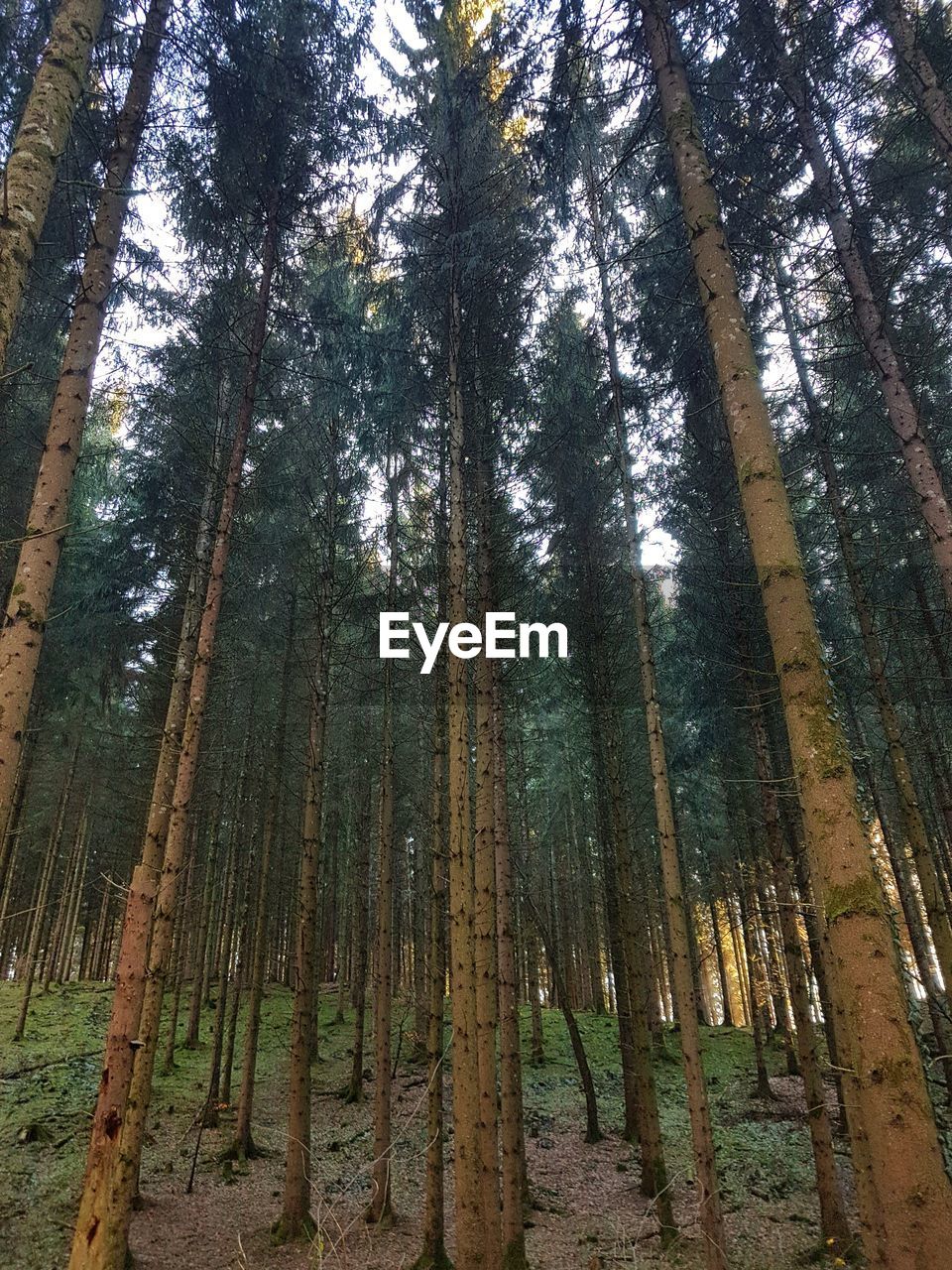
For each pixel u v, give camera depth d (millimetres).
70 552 12312
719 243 4645
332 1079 15500
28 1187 8734
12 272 4105
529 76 6441
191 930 19688
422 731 13711
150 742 14352
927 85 6414
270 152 7883
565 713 17203
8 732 4188
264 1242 8195
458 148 8430
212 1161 10625
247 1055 11234
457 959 6379
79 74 5055
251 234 8711
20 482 10297
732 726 12773
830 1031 10586
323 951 27234
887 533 10422
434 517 9875
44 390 9242
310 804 9859
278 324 9156
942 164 6844
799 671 3514
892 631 10906
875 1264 6125
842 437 9703
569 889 25219
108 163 6207
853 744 13109
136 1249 7812
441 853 9430
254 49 6926
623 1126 13297
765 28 6445
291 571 11594
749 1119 13430
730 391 4254
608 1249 8367
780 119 7145
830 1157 8367
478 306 8773
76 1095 12281
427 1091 7566
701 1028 23047
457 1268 5418
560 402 9242
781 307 9188
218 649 12047
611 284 9938
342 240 8883
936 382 8859
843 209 7164
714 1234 6668
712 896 22562
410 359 8820
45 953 21469
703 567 10930
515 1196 7688
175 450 10141
